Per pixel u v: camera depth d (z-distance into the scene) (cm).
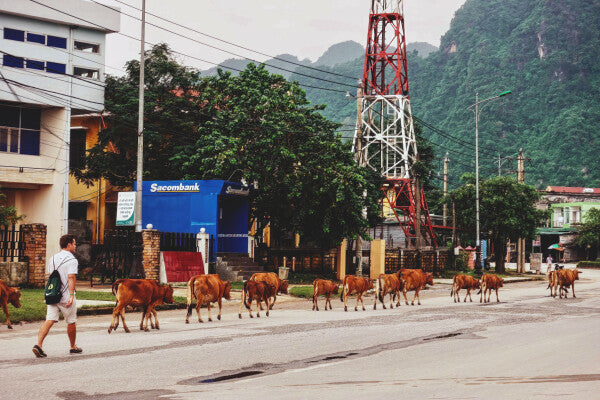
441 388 905
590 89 16750
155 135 3709
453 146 14688
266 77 3688
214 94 3719
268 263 3672
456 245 6156
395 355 1212
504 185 5528
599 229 8906
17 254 2673
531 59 17850
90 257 3641
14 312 1702
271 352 1220
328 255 4062
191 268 2927
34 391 862
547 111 16350
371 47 5403
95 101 3712
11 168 3481
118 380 943
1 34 3403
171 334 1462
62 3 3559
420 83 19212
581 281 5016
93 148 3831
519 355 1227
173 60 4088
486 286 2630
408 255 4697
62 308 1148
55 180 3597
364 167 3794
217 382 942
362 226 3738
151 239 2773
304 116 3544
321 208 3634
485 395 857
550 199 11400
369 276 4156
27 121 3603
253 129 3453
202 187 3262
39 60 3519
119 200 2905
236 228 3544
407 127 6106
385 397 840
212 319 1836
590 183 13725
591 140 14925
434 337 1478
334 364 1109
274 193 3622
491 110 15925
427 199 7562
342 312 2123
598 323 1817
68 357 1134
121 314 1481
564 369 1078
